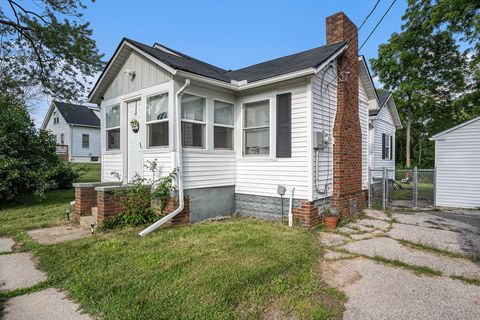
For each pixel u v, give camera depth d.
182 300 2.58
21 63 11.05
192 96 6.00
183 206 5.62
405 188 13.55
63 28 10.04
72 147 25.97
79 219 5.76
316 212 5.82
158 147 6.03
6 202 8.10
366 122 8.71
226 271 3.21
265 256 3.74
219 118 6.57
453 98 20.92
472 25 14.74
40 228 5.36
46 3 9.67
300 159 5.78
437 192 9.27
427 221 6.53
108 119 7.57
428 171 9.47
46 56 10.84
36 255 3.85
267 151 6.42
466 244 4.63
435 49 19.17
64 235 4.84
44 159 8.65
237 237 4.69
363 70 8.18
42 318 2.37
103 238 4.57
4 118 8.25
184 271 3.23
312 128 5.67
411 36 18.64
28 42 10.50
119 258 3.67
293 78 5.62
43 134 9.09
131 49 6.54
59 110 26.11
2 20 9.65
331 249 4.37
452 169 9.10
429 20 16.88
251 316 2.37
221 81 6.01
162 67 5.57
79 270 3.30
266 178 6.33
